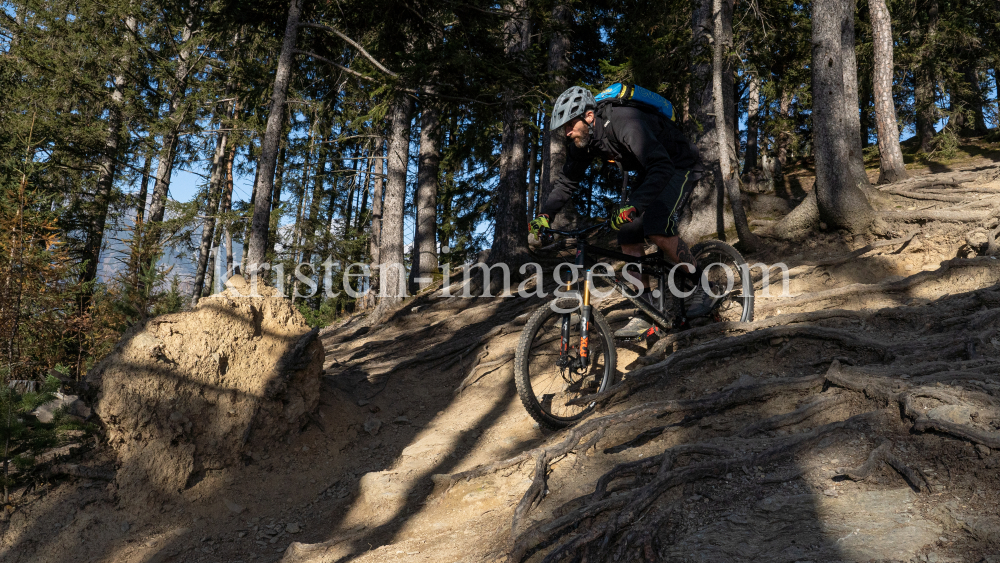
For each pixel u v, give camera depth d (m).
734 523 2.33
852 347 3.75
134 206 17.23
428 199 15.71
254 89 10.45
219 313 4.82
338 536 3.65
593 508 2.53
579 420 3.94
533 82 8.38
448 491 3.61
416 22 8.64
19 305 8.13
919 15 15.45
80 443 4.61
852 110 8.19
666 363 4.10
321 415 5.17
